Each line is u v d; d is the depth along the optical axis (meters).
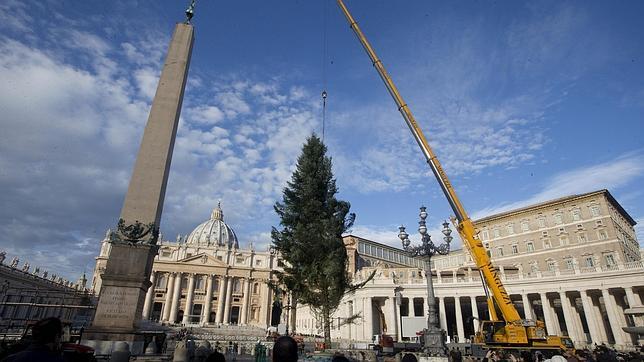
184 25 25.80
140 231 19.83
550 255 69.75
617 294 50.56
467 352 32.12
